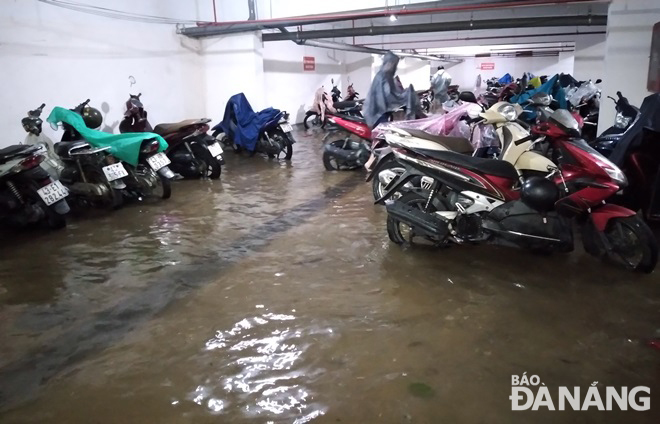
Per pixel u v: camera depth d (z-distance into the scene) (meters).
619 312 2.47
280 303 2.65
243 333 2.35
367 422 1.74
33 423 1.78
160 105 8.19
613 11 5.19
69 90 6.59
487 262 3.12
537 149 3.50
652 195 3.32
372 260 3.21
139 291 2.84
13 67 5.85
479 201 3.03
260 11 9.52
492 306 2.55
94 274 3.11
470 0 6.48
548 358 2.10
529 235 2.93
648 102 3.40
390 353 2.16
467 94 6.79
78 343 2.30
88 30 6.78
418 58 15.76
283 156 7.42
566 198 2.90
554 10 9.88
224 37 8.63
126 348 2.25
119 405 1.86
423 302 2.62
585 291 2.70
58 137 6.46
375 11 7.16
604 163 2.87
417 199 3.31
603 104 5.44
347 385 1.95
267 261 3.25
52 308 2.66
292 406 1.83
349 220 4.09
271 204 4.68
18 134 5.96
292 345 2.24
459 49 18.14
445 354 2.14
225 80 8.85
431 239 3.31
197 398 1.89
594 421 1.74
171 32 8.27
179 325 2.44
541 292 2.70
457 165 3.06
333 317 2.48
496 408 1.80
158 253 3.45
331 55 13.79
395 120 5.70
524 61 22.19
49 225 4.04
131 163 4.68
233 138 7.32
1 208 3.89
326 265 3.15
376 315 2.49
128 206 4.74
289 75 11.84
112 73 7.23
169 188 4.96
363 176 5.78
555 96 6.64
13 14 5.79
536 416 1.76
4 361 2.17
